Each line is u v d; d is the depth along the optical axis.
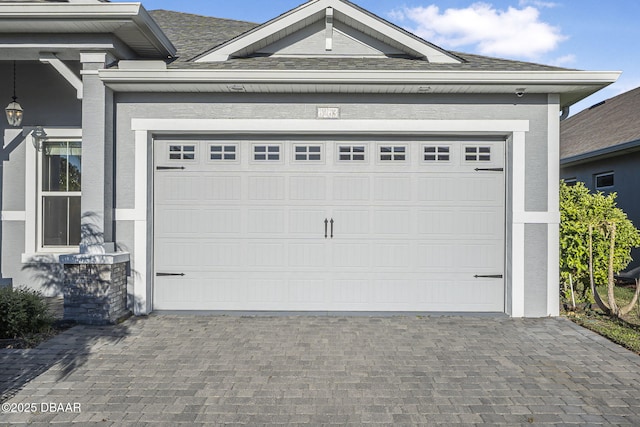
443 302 6.87
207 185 6.90
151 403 3.86
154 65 6.72
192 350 5.14
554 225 6.61
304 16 7.19
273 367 4.64
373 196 6.89
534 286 6.62
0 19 5.85
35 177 7.96
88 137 6.33
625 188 11.13
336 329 5.96
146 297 6.68
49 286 7.90
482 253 6.84
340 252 6.89
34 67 7.98
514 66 6.95
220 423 3.54
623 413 3.72
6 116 7.88
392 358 4.91
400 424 3.53
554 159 6.61
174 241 6.91
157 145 6.92
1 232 7.99
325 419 3.61
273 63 7.02
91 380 4.32
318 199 6.89
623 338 5.56
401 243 6.87
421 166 6.87
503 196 6.84
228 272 6.91
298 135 6.89
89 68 6.37
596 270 7.05
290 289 6.90
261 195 6.90
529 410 3.76
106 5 5.77
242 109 6.72
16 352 5.02
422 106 6.68
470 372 4.54
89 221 6.32
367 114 6.70
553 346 5.33
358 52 7.52
